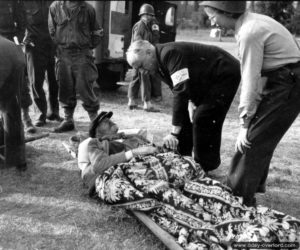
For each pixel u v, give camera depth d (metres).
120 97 8.22
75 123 6.22
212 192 3.17
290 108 2.88
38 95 5.81
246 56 2.76
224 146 5.52
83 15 5.33
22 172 4.30
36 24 5.47
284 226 2.77
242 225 2.78
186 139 4.23
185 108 3.68
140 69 3.62
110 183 3.38
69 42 5.33
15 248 3.00
